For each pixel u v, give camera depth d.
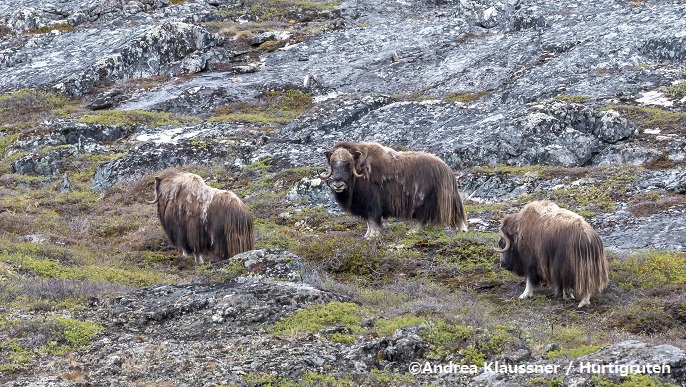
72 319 34.97
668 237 48.59
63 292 39.00
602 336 34.75
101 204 67.88
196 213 46.59
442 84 99.19
